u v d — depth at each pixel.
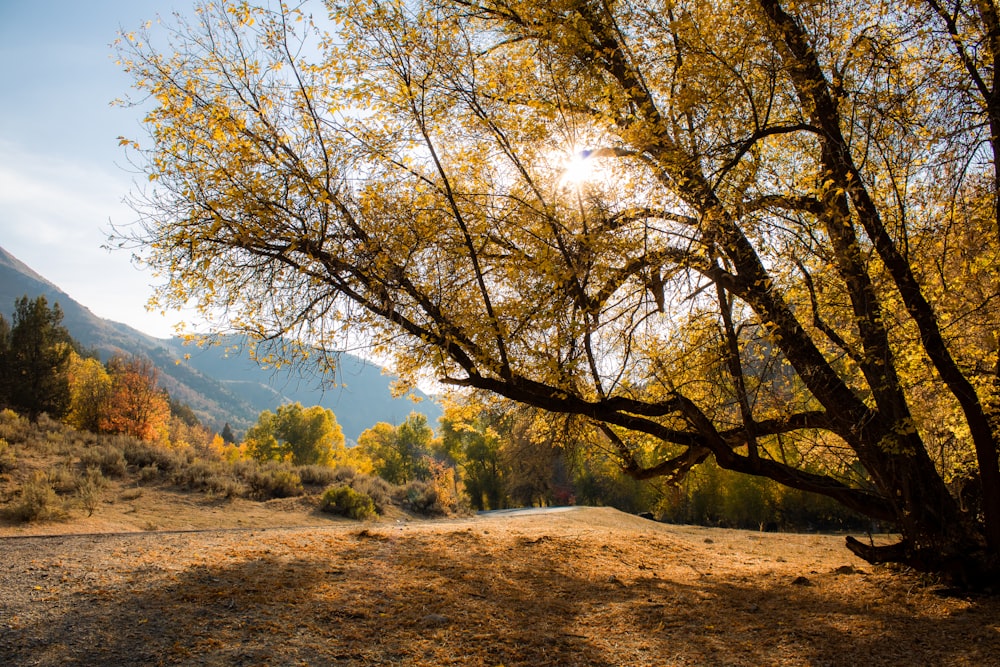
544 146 7.09
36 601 5.33
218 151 6.39
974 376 8.07
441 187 6.97
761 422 8.32
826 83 7.28
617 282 7.08
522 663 4.95
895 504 7.93
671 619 6.57
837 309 7.68
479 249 7.00
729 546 15.32
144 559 7.24
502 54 8.24
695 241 6.84
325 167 6.68
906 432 7.10
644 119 6.73
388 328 7.19
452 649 5.15
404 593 6.81
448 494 27.83
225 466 22.75
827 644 5.67
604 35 7.54
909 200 7.46
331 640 5.09
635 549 12.39
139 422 41.91
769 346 8.23
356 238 6.81
